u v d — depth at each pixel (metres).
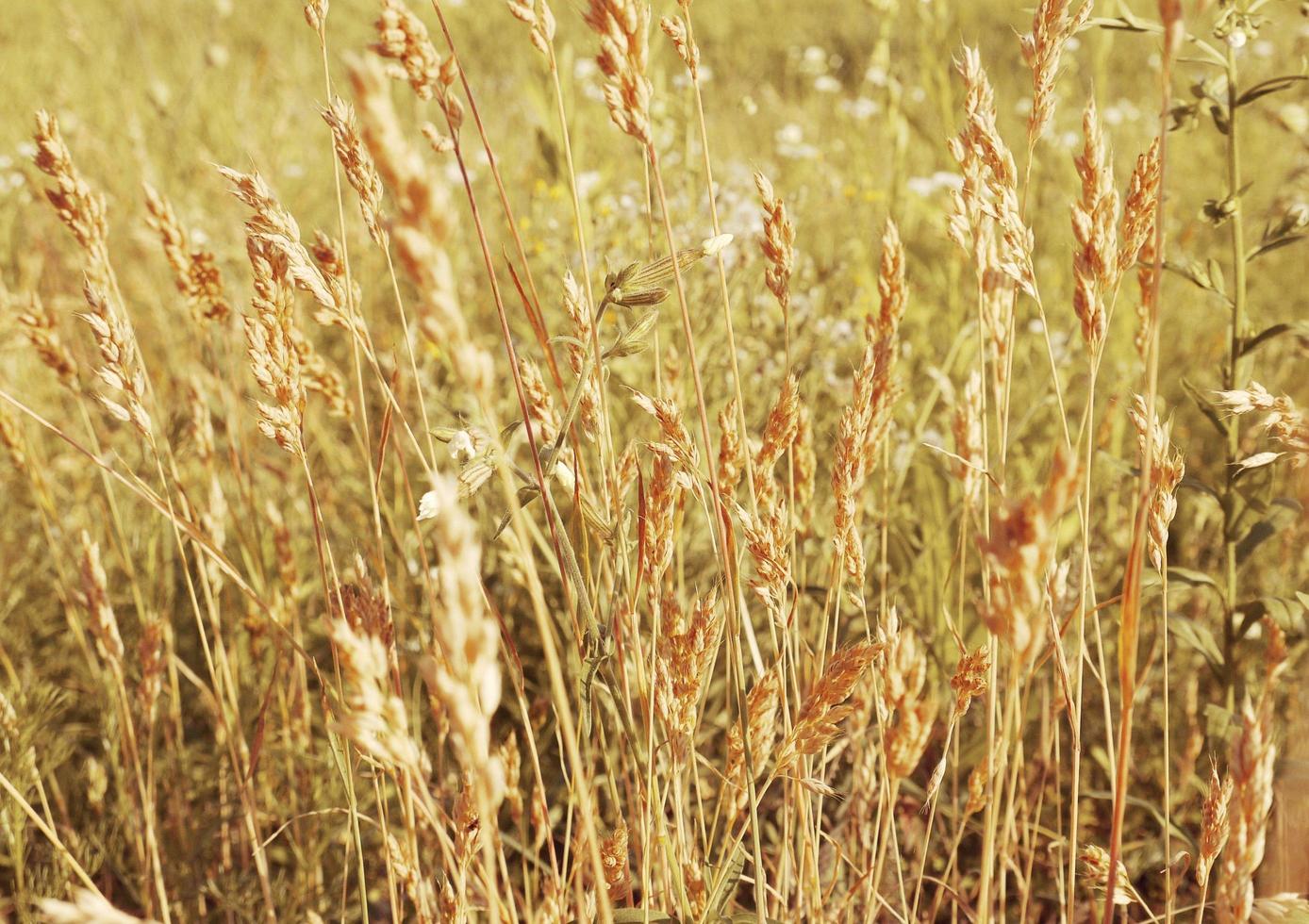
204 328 1.98
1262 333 1.99
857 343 3.04
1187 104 2.02
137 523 2.84
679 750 1.36
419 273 0.64
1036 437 3.26
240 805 2.21
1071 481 0.73
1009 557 0.75
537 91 3.03
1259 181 4.62
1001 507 0.76
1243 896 0.90
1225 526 2.09
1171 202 4.16
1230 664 2.08
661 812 1.37
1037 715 2.48
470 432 1.26
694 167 3.08
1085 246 1.23
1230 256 4.47
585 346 1.31
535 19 1.17
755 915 1.41
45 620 2.91
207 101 5.55
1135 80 6.54
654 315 1.31
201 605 2.76
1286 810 1.22
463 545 0.66
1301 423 1.27
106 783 2.11
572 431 1.31
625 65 1.06
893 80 3.20
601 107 4.28
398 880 1.90
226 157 4.71
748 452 1.35
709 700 2.42
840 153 4.92
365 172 1.35
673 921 1.35
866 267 3.30
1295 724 1.33
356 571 1.39
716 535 1.55
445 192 0.64
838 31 10.16
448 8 8.70
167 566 2.47
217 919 2.21
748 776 1.26
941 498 2.71
